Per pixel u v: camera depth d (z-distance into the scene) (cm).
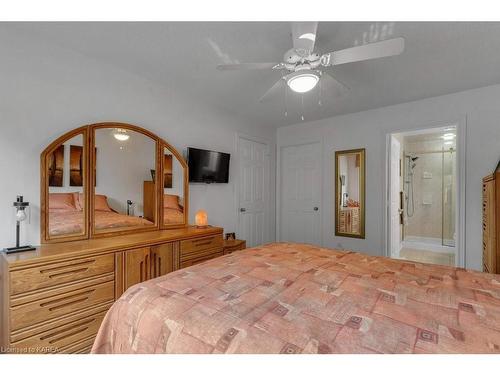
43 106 186
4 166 170
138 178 240
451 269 146
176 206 272
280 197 443
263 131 415
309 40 141
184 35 179
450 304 101
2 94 169
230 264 154
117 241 197
